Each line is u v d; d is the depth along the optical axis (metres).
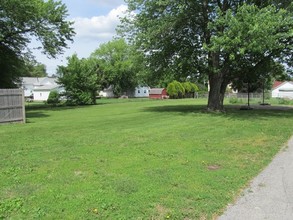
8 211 4.19
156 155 7.53
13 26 25.42
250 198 4.76
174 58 20.61
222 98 21.55
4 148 8.54
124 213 4.14
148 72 21.86
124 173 5.95
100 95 70.56
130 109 25.38
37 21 26.30
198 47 19.81
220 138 10.09
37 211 4.19
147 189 5.02
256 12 15.64
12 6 22.86
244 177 5.77
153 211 4.21
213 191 4.98
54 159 7.16
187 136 10.48
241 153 7.85
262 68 22.08
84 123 14.84
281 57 21.81
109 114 20.48
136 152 7.87
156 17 18.75
